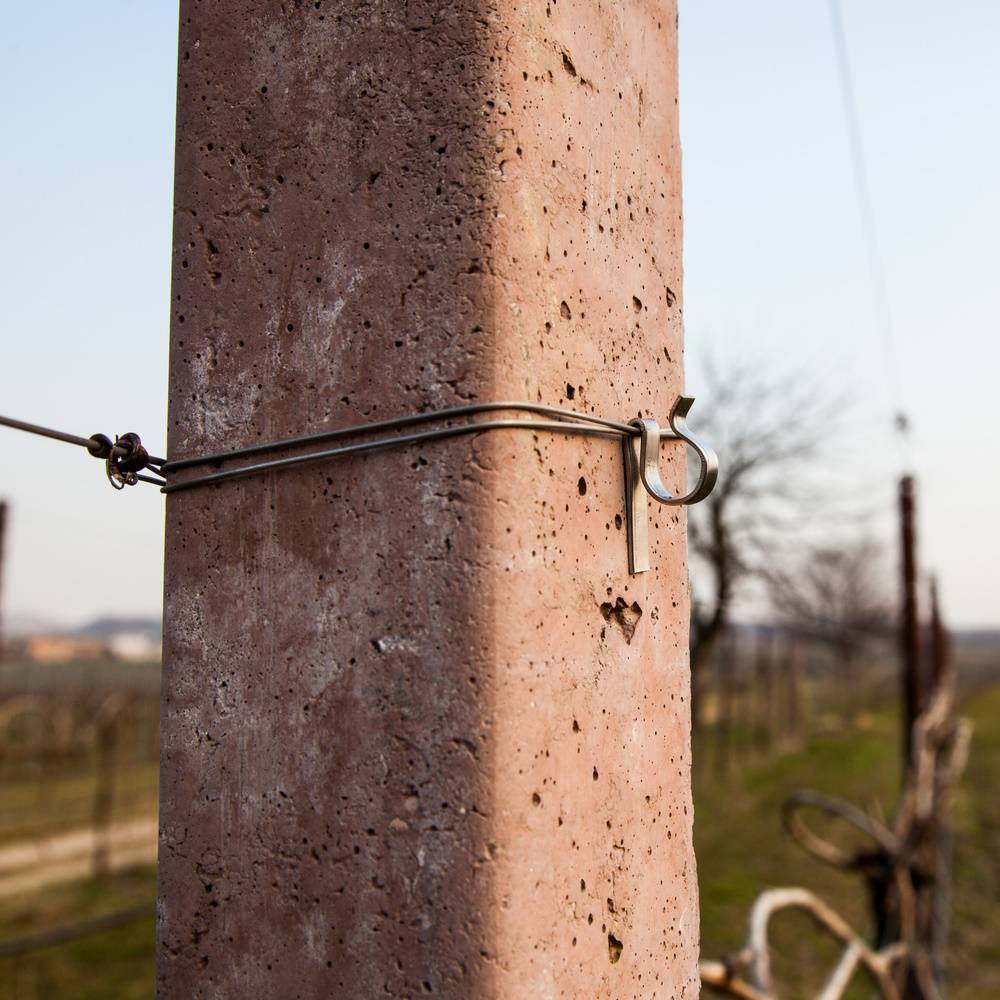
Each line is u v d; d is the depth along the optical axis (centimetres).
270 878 120
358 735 116
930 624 1688
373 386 120
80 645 4978
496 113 117
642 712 134
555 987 114
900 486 1062
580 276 128
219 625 126
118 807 1477
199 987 123
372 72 124
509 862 109
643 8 150
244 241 130
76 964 782
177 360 133
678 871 141
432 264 117
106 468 130
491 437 113
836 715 3119
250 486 126
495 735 110
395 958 112
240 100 133
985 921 914
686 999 140
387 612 116
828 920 369
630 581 133
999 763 2012
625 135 142
